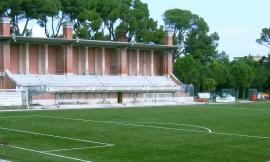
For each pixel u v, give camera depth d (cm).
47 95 7494
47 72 8594
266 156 1994
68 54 8606
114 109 6197
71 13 10869
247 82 11150
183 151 2136
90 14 10438
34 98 7281
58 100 7669
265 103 8556
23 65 8469
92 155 2042
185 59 11125
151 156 2008
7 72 7856
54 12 10144
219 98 9706
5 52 7900
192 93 9894
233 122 3781
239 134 2830
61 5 10638
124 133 2925
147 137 2694
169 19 12681
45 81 8150
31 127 3384
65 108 6631
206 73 10994
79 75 8906
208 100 9562
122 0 11425
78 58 9188
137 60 9869
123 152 2120
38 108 6619
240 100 10444
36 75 8306
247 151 2127
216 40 13138
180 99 9462
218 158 1948
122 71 9388
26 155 2012
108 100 8475
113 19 11019
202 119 4153
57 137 2720
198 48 12825
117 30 11094
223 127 3322
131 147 2275
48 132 3014
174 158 1956
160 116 4606
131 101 8794
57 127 3369
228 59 13675
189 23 12794
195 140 2536
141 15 11225
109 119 4188
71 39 8450
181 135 2791
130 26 11019
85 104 7888
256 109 6062
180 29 12950
